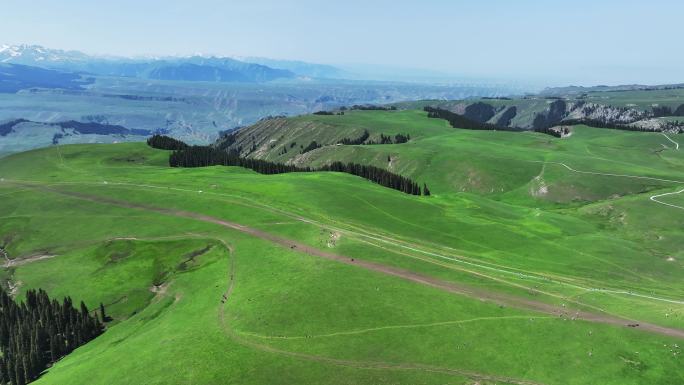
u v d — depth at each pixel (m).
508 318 87.38
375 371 73.00
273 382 71.50
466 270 111.62
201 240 142.38
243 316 92.75
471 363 74.81
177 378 75.38
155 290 126.56
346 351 78.38
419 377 71.50
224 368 76.19
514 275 110.31
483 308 91.38
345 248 124.56
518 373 72.56
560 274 116.00
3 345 114.38
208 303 106.38
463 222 155.12
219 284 115.06
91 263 143.50
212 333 88.12
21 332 110.38
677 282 122.19
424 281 104.12
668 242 159.75
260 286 106.62
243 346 82.12
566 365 74.19
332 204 163.25
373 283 102.38
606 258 133.62
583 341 80.00
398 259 117.12
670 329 83.88
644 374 71.75
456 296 96.44
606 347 78.12
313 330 85.06
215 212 162.62
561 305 93.62
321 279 105.00
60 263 145.75
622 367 73.31
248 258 125.50
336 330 84.62
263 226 146.00
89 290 130.50
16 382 99.88
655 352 76.44
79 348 107.12
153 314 112.94
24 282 138.75
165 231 152.50
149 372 78.75
